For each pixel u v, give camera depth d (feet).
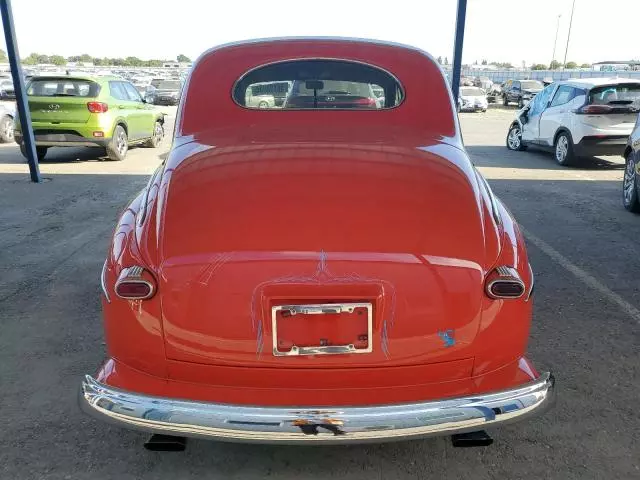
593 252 18.13
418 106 9.97
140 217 7.95
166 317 6.90
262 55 10.27
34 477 8.20
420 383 7.09
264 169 8.07
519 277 7.07
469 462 8.56
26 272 16.25
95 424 9.43
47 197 26.16
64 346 11.98
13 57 28.32
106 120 35.73
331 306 6.72
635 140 22.76
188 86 10.11
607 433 9.14
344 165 8.18
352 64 10.21
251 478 8.29
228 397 6.89
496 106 117.29
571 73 146.72
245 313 6.75
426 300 6.84
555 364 11.18
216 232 7.06
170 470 8.43
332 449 8.90
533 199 25.81
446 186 7.90
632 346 11.93
